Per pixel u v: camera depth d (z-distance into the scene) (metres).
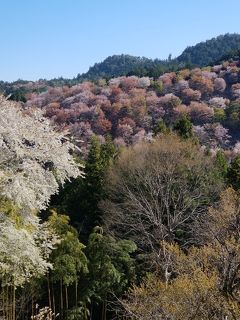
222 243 15.22
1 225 10.12
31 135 10.38
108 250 19.22
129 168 23.83
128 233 22.23
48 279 17.77
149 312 11.73
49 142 10.52
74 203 27.31
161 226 19.50
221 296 11.22
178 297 11.52
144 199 21.88
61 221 19.36
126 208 21.64
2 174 9.41
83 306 18.67
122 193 23.42
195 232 19.50
